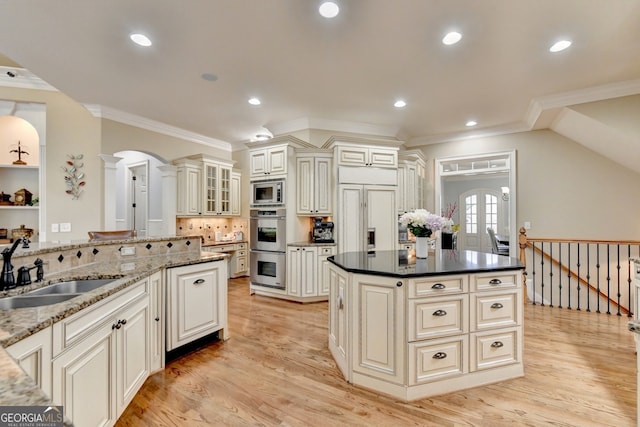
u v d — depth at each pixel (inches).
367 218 170.6
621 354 103.5
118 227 234.2
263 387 84.6
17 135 165.8
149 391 82.2
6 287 67.0
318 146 185.5
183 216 198.4
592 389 83.0
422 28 92.4
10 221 161.6
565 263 180.9
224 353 105.3
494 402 77.8
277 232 173.0
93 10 83.7
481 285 85.9
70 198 158.9
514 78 126.8
